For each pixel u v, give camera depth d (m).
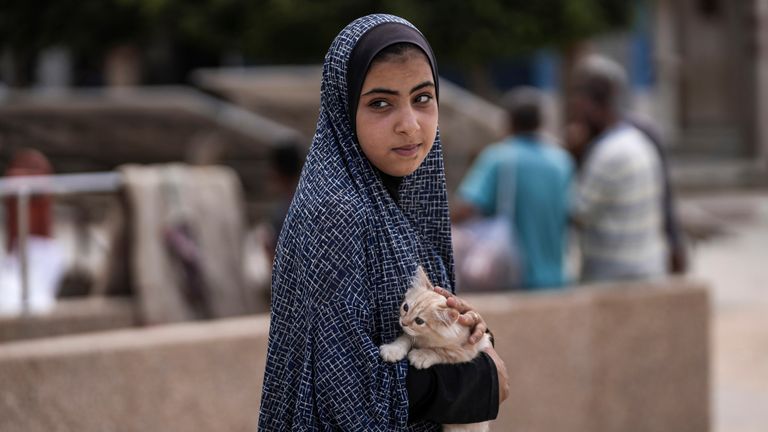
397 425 2.44
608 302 6.34
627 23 17.55
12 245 6.47
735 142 23.66
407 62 2.51
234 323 5.39
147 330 5.21
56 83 26.75
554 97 27.03
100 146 10.43
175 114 10.50
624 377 6.39
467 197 6.69
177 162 10.52
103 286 6.86
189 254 7.02
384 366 2.44
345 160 2.58
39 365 4.71
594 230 6.65
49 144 10.26
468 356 2.54
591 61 7.04
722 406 7.85
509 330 6.04
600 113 6.82
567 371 6.21
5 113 10.15
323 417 2.41
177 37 16.69
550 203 6.57
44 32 16.11
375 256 2.52
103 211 7.68
